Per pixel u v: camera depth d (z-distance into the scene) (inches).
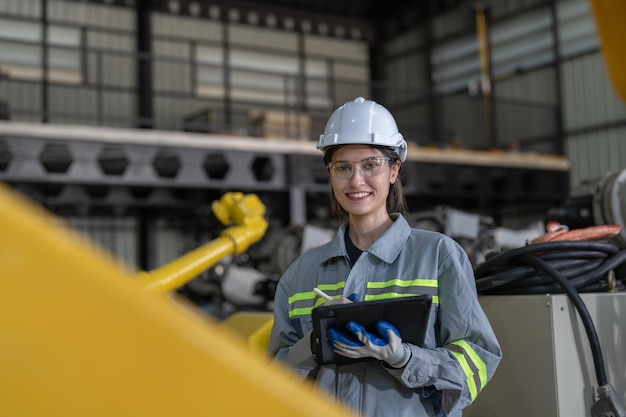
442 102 807.1
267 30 800.9
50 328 18.5
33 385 18.6
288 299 85.9
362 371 74.2
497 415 99.1
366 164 80.4
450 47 807.1
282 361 81.5
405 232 79.7
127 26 719.1
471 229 262.2
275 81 800.3
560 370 92.6
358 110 81.5
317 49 836.6
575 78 699.4
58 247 18.3
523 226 729.6
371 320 67.3
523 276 100.3
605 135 674.8
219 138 458.0
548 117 717.3
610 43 155.4
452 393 71.3
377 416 72.6
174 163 516.4
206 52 761.6
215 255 114.0
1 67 653.9
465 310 74.5
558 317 93.3
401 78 860.0
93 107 688.4
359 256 81.8
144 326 19.4
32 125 394.0
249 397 20.9
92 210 660.7
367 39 876.6
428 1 824.3
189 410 20.2
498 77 765.9
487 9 774.5
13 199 18.4
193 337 20.1
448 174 560.7
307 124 593.6
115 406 19.4
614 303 100.2
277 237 287.7
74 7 693.3
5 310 18.1
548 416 93.0
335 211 88.5
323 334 67.6
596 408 88.5
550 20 715.4
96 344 19.0
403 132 837.2
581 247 101.8
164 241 700.7
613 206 140.5
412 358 68.2
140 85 714.8
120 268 20.2
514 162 589.9
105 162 504.1
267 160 513.7
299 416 21.6
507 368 98.0
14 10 667.4
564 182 631.8
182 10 748.6
